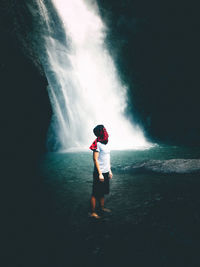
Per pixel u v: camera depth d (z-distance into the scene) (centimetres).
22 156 1127
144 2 1906
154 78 2292
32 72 1059
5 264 233
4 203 429
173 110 2206
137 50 2327
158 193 452
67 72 2069
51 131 1490
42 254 250
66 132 1706
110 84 2609
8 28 980
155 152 1215
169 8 1819
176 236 271
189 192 448
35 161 990
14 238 290
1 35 891
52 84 1750
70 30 2356
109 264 224
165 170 649
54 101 1670
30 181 605
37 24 1806
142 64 2345
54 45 2020
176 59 2056
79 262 231
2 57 865
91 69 2508
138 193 461
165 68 2169
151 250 244
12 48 936
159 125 2317
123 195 451
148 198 424
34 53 1148
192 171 621
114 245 260
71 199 445
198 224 301
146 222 316
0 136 960
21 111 1052
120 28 2286
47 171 748
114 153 1209
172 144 1722
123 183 552
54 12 2112
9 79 911
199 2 1630
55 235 294
